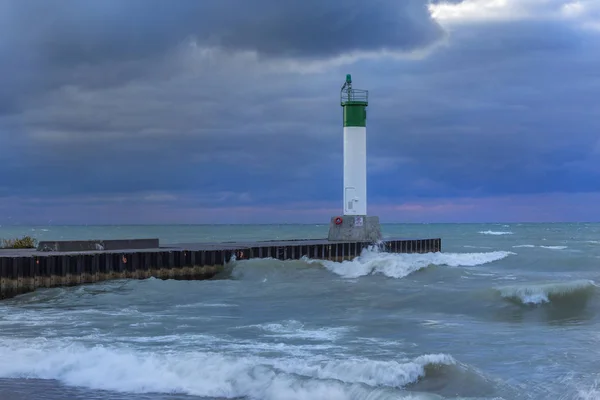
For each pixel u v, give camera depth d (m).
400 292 24.19
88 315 19.58
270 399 11.42
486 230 156.75
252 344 15.37
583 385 12.01
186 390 11.96
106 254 26.48
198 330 17.14
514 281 28.94
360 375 12.34
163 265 28.34
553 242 78.50
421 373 12.47
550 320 19.34
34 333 16.67
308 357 13.95
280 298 23.39
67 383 12.43
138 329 17.23
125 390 12.02
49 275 24.91
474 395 11.63
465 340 16.09
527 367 13.30
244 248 31.77
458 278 29.91
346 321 18.73
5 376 12.84
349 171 39.62
